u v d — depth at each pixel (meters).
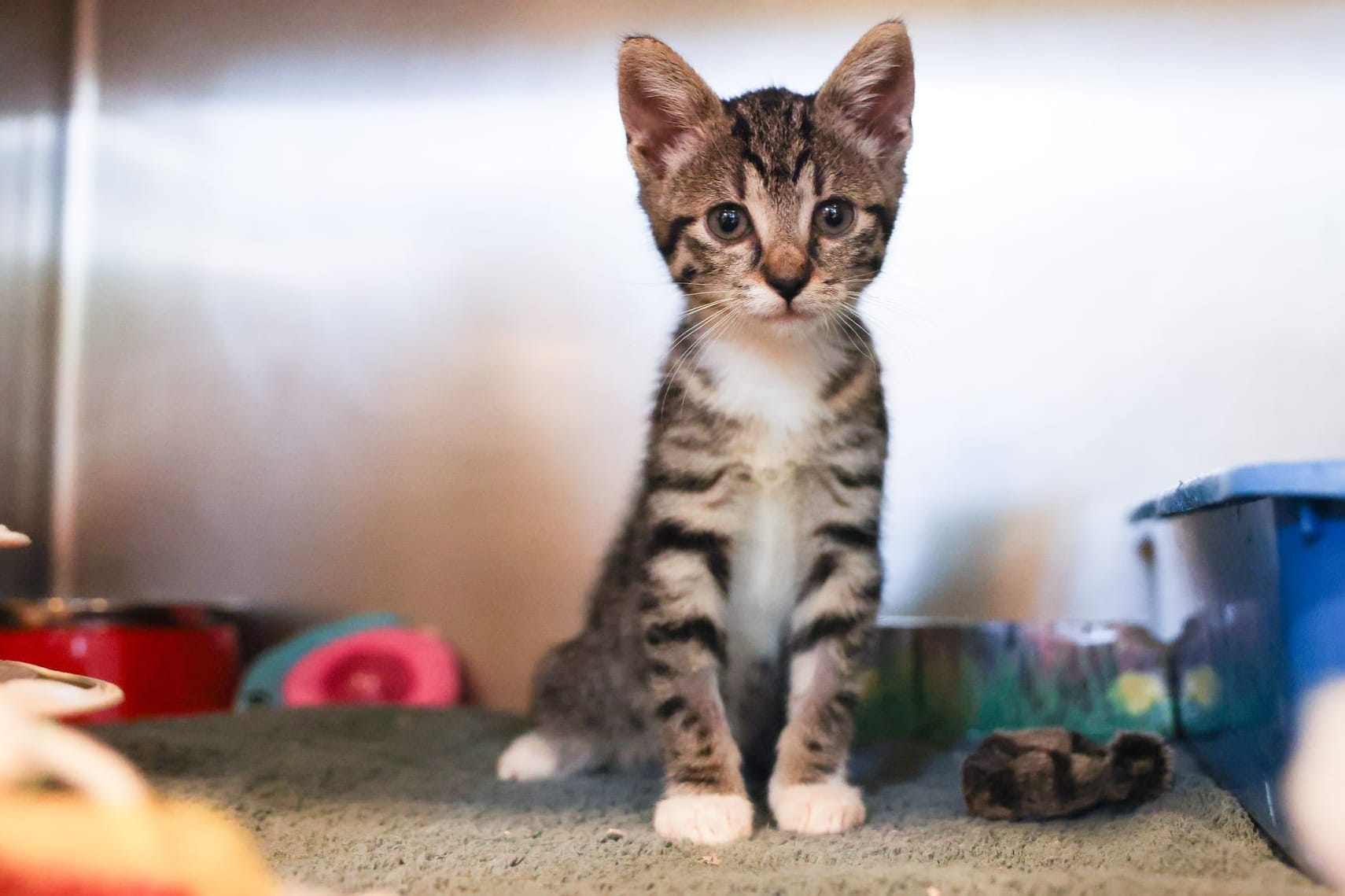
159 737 0.64
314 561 0.77
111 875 0.40
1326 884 0.48
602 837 0.54
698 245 0.59
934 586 0.73
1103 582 0.71
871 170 0.60
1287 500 0.49
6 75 0.76
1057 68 0.72
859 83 0.60
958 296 0.72
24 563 0.77
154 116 0.79
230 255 0.78
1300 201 0.71
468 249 0.76
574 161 0.76
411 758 0.65
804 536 0.59
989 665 0.69
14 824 0.40
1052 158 0.72
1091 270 0.72
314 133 0.78
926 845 0.53
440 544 0.76
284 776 0.60
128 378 0.79
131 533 0.79
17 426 0.77
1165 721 0.67
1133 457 0.71
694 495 0.59
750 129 0.59
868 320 0.65
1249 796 0.54
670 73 0.60
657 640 0.58
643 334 0.75
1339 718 0.48
